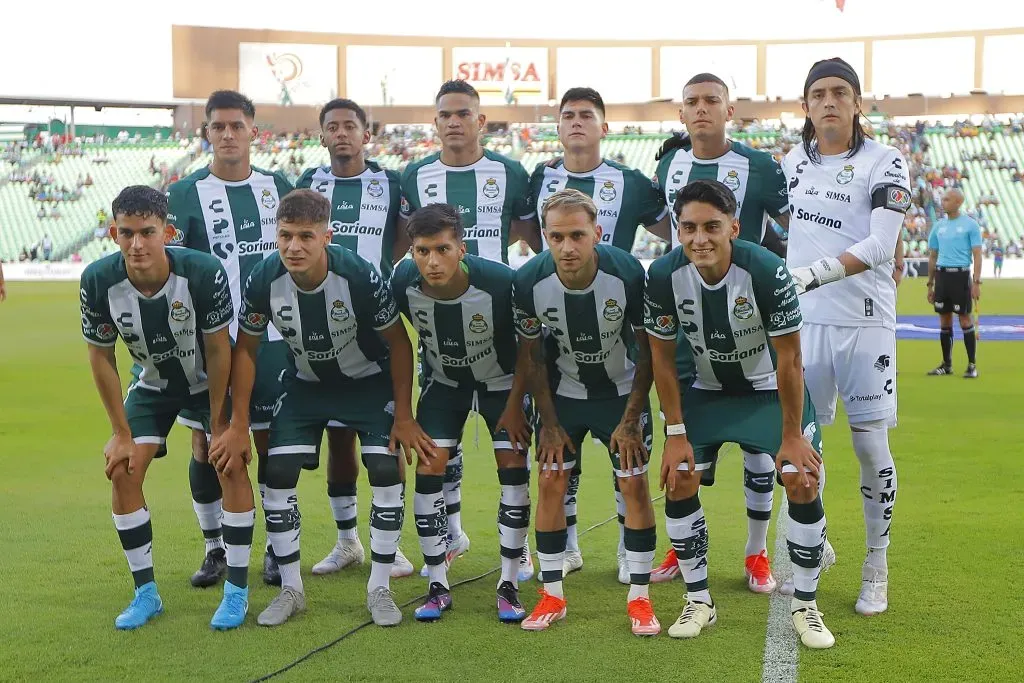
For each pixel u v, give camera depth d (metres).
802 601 3.56
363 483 6.03
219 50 44.84
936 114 41.75
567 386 3.95
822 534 3.53
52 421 8.01
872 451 3.87
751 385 3.76
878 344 3.93
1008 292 22.06
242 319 3.86
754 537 4.12
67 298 22.98
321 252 3.72
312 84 45.47
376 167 5.23
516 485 3.85
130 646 3.48
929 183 35.50
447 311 3.83
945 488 5.48
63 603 3.91
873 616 3.69
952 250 9.92
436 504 3.86
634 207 4.95
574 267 3.53
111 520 5.07
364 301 3.83
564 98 4.92
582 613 3.84
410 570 4.40
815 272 3.73
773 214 4.77
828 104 4.00
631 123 44.16
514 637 3.57
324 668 3.27
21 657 3.37
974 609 3.71
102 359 3.80
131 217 3.52
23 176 39.94
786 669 3.22
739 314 3.53
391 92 45.66
